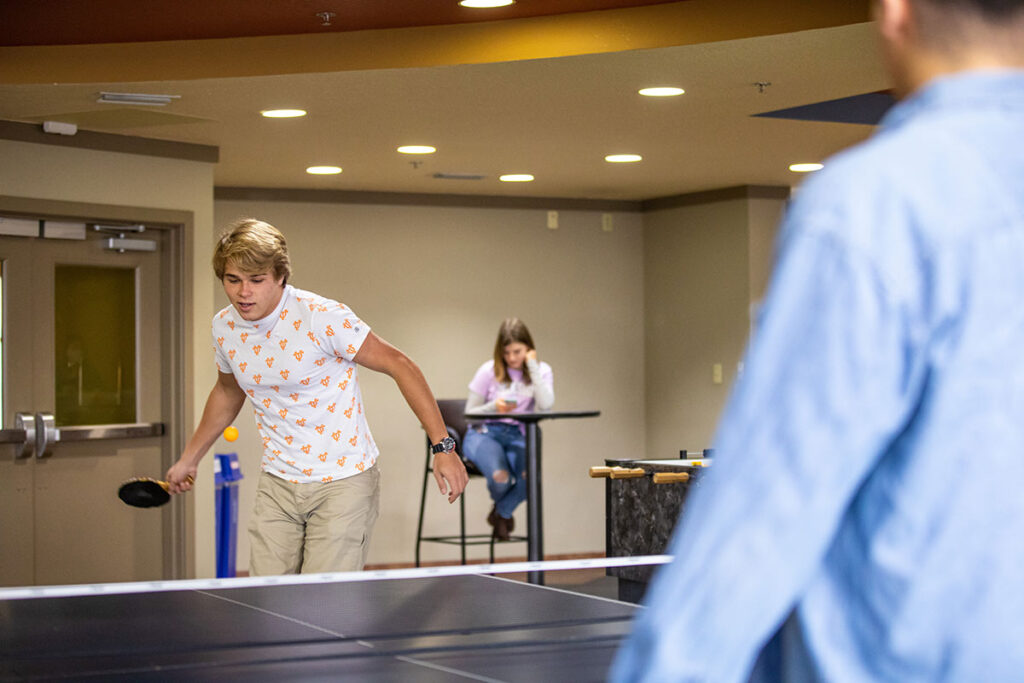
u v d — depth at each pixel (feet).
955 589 2.65
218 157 19.92
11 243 18.02
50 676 6.14
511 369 22.85
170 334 19.54
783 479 2.61
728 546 2.64
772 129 18.90
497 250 27.68
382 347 10.50
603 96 16.06
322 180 24.53
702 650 2.63
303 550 10.78
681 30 13.24
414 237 26.89
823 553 2.70
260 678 6.05
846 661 2.77
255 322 10.24
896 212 2.62
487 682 5.93
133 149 18.84
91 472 18.85
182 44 14.80
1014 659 2.63
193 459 11.34
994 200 2.61
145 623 7.50
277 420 10.52
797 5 12.59
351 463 10.57
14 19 13.82
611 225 28.94
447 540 23.65
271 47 14.62
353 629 7.29
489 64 14.11
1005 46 2.77
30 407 18.20
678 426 28.30
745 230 26.18
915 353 2.62
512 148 20.54
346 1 13.08
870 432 2.59
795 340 2.64
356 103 16.38
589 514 28.73
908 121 2.82
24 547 18.12
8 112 16.79
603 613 7.76
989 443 2.60
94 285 18.95
